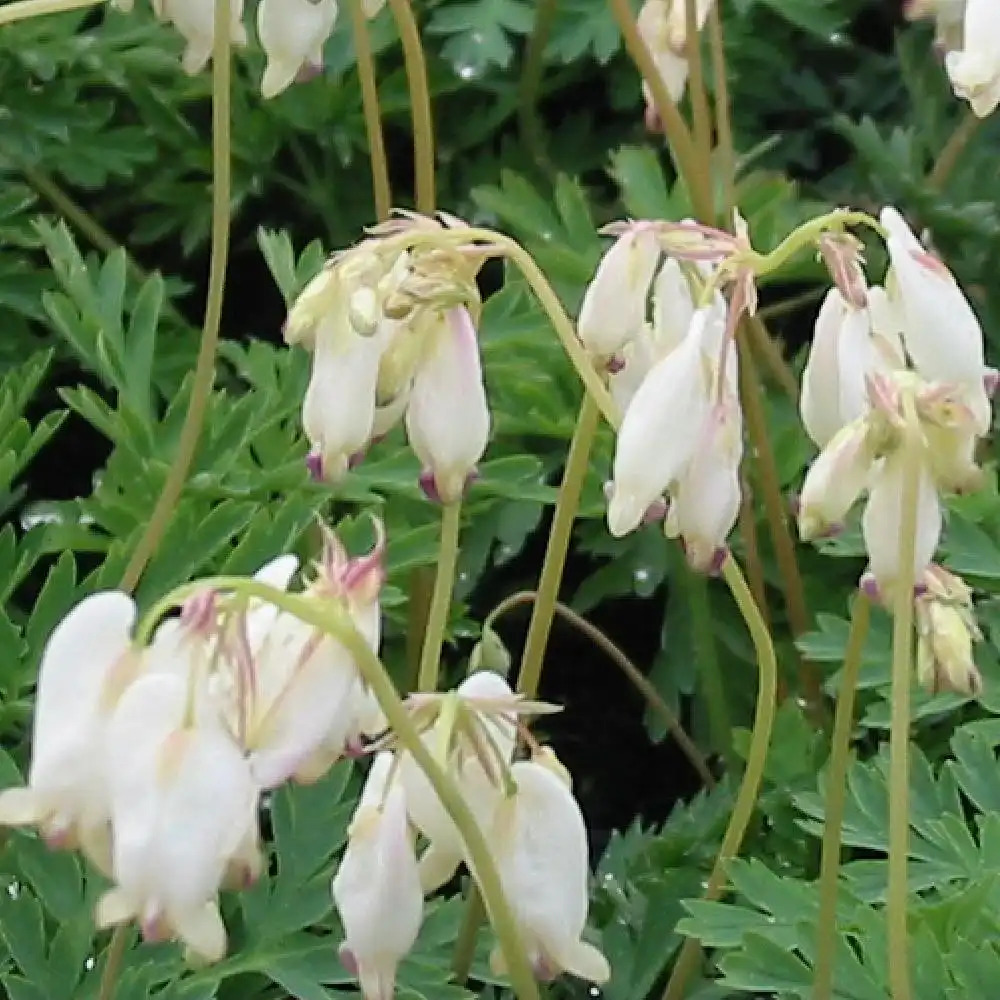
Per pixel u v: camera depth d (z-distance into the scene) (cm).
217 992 66
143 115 89
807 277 81
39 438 71
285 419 76
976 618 70
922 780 67
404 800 57
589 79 96
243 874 55
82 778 55
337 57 87
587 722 80
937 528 58
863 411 59
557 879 57
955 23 71
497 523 75
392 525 74
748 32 92
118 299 74
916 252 58
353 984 66
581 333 60
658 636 82
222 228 66
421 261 59
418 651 73
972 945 62
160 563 69
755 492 76
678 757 79
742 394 73
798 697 74
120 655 55
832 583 76
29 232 86
